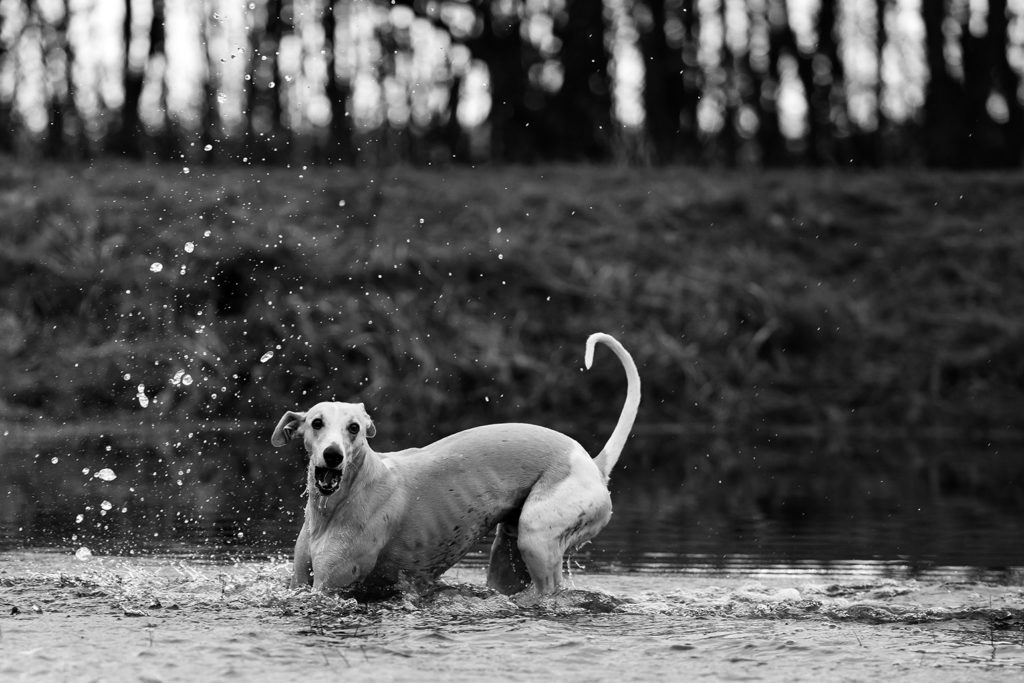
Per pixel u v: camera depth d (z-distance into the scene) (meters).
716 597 6.26
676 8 27.73
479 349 16.75
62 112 24.38
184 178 20.62
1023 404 17.41
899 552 7.72
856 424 16.86
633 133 27.19
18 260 17.06
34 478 10.59
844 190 22.89
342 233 19.06
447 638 5.18
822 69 28.44
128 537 7.82
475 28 26.72
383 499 5.92
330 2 25.58
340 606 5.76
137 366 15.67
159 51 24.98
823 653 5.00
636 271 19.44
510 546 6.41
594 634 5.34
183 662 4.68
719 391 17.05
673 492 10.85
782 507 9.86
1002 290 19.97
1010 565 7.27
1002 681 4.56
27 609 5.67
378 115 25.70
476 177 22.98
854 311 18.92
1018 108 28.08
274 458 12.26
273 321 16.36
